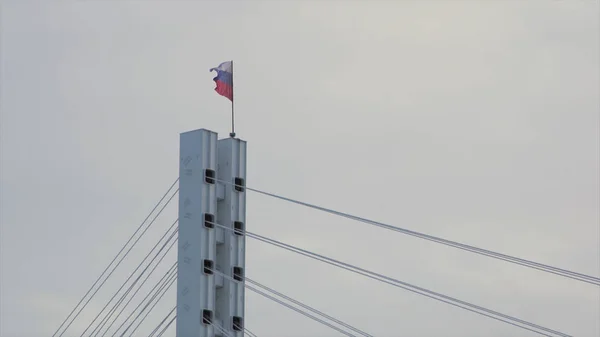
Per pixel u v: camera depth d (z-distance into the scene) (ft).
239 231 302.25
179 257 299.38
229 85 310.65
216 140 304.50
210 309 294.05
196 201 298.76
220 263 300.81
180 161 304.09
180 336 294.87
